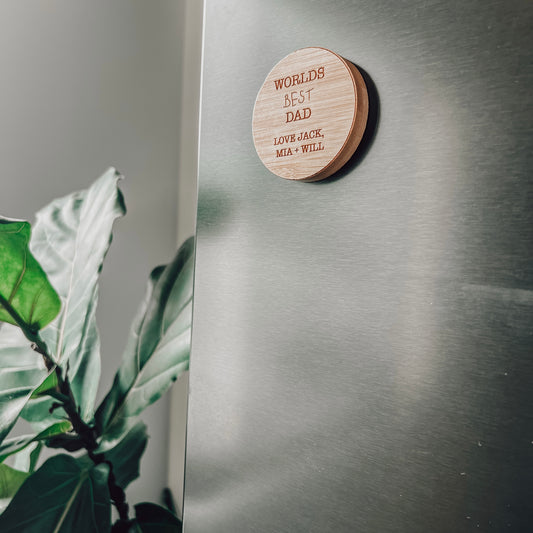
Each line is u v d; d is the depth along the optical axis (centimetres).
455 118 30
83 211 83
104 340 100
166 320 77
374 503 33
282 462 38
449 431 30
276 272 39
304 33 37
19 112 88
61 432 71
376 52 33
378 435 33
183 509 45
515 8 28
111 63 100
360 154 34
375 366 33
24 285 63
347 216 35
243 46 42
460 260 29
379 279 33
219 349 43
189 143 112
